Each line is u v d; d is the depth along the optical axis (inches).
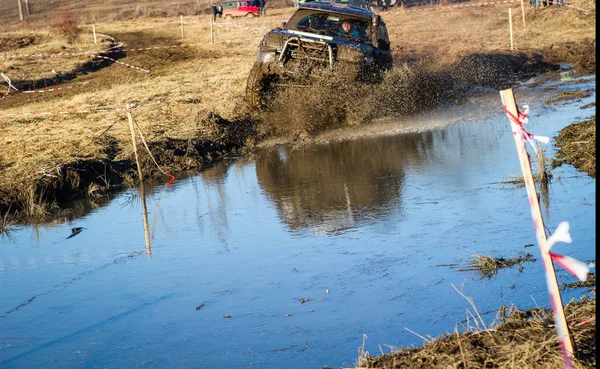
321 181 424.2
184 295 262.8
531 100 633.0
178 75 968.3
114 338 230.8
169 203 410.6
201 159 518.9
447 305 233.3
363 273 269.0
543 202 336.2
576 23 1263.5
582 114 537.6
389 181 407.5
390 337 214.1
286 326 228.5
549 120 526.9
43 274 301.0
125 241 339.9
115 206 415.2
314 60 599.2
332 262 284.0
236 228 344.5
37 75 1048.2
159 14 2539.4
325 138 557.3
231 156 536.7
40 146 540.7
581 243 276.5
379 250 293.0
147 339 227.9
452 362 168.6
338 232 322.7
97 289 277.1
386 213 344.5
